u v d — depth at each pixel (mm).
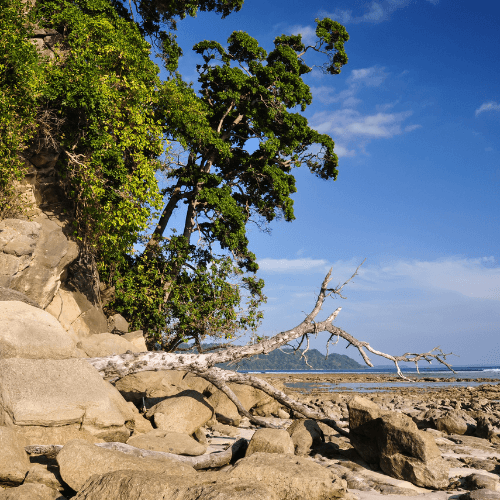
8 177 13883
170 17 25062
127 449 7562
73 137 15672
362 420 9258
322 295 13172
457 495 7164
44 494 5695
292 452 8633
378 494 7164
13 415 7234
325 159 27062
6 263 12469
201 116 21703
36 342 8812
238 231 22469
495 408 19062
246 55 25484
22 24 14844
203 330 20391
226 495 4660
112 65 17125
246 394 15977
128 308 19219
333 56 27453
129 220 16516
